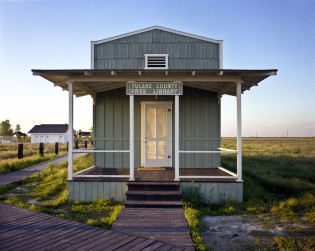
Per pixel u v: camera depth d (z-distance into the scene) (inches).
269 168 535.8
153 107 383.2
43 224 191.3
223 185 287.1
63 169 467.2
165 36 394.6
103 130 383.9
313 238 186.9
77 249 149.4
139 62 392.2
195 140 382.6
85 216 240.5
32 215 212.8
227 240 190.4
